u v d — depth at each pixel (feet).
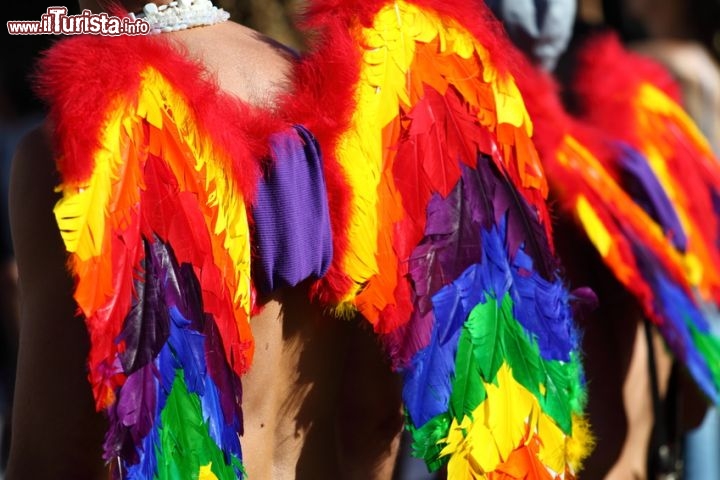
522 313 13.64
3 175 27.99
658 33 27.25
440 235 13.21
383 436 14.29
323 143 12.54
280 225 12.05
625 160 18.29
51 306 11.37
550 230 14.60
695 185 19.49
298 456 13.34
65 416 11.39
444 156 13.44
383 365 13.91
